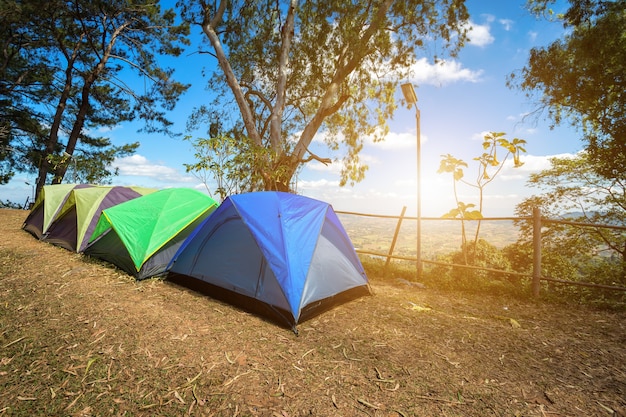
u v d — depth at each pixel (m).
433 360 3.11
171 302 4.31
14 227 9.03
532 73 11.25
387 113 13.09
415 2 10.95
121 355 2.96
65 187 8.39
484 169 5.89
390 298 5.01
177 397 2.43
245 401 2.42
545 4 10.77
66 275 5.10
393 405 2.43
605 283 5.81
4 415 2.18
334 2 10.88
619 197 10.89
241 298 4.29
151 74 18.11
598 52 9.47
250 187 8.91
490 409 2.42
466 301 5.06
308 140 11.51
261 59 13.15
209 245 4.93
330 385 2.66
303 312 3.96
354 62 11.20
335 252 4.86
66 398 2.38
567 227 11.26
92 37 17.30
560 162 12.37
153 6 16.52
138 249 5.35
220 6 12.13
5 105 16.41
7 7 13.72
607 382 2.82
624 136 9.45
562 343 3.56
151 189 8.12
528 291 5.36
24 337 3.21
